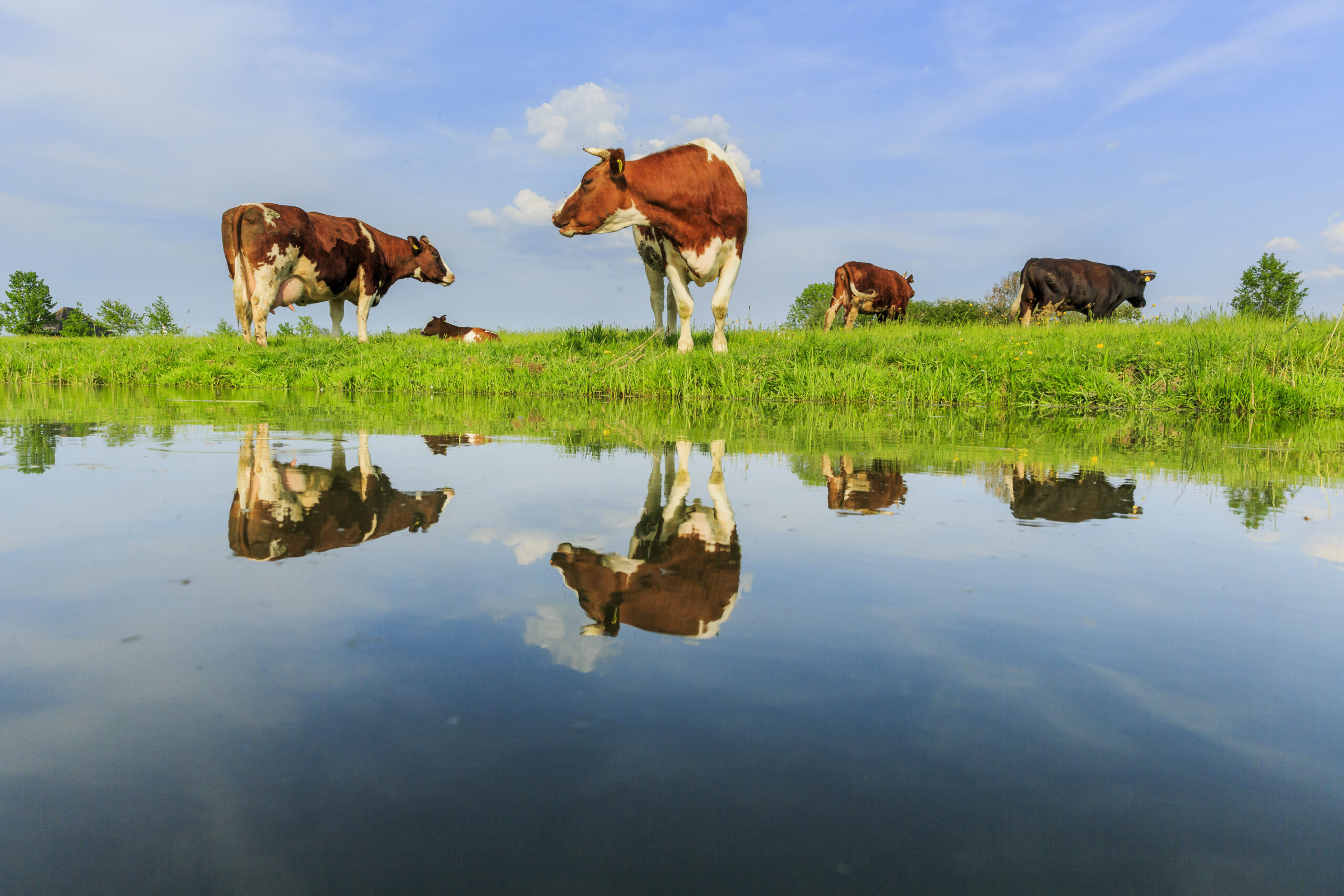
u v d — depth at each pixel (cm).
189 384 839
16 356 929
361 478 245
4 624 113
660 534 174
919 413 590
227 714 85
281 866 60
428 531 174
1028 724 87
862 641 111
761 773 75
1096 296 1409
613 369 773
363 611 120
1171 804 72
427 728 83
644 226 811
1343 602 132
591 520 188
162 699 89
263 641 107
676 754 79
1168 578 145
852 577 143
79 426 392
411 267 1129
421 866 61
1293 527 190
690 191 700
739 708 89
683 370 722
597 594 130
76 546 157
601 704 89
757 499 221
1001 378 703
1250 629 118
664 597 129
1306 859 64
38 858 61
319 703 88
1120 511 210
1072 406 653
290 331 1570
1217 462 310
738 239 750
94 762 75
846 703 91
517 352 925
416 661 101
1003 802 72
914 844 65
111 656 101
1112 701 93
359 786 72
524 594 129
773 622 118
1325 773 78
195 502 202
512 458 299
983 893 58
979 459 314
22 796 70
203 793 71
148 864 60
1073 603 130
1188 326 923
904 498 225
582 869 61
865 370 729
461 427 427
